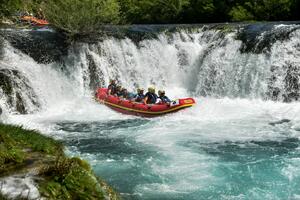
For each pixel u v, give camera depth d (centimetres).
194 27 2275
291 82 1783
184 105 1542
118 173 947
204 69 2081
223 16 3397
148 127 1399
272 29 1952
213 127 1384
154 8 3584
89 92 1928
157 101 1653
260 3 3136
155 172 954
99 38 2027
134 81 2077
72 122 1481
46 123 1464
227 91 1983
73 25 1955
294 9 2984
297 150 1129
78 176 554
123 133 1325
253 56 1914
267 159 1052
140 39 2134
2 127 713
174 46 2208
